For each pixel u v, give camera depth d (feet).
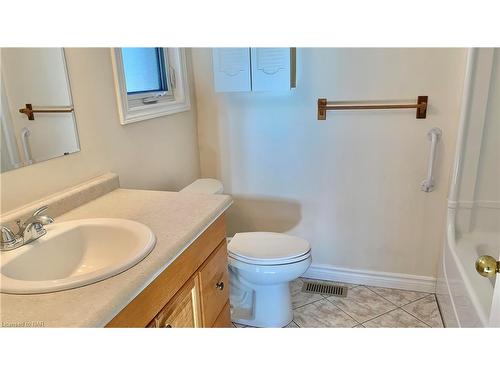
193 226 3.88
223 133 7.95
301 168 7.67
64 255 3.71
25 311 2.54
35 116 4.10
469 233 6.73
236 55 6.79
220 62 6.90
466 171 6.46
